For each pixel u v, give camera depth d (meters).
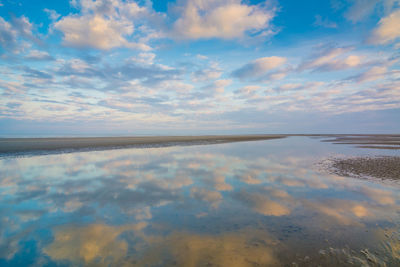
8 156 17.95
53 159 16.48
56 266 3.65
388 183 9.41
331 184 9.35
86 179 10.24
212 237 4.71
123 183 9.56
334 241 4.48
